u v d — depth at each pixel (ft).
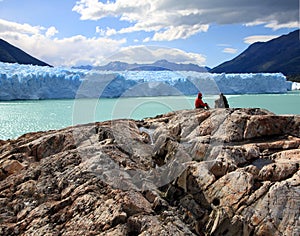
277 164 16.78
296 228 14.02
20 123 68.33
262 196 15.37
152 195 16.71
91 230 14.23
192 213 16.35
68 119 73.51
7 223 15.49
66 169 18.62
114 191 16.22
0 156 21.97
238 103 98.12
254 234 14.66
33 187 17.61
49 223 14.99
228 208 15.66
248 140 20.47
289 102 99.45
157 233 14.03
